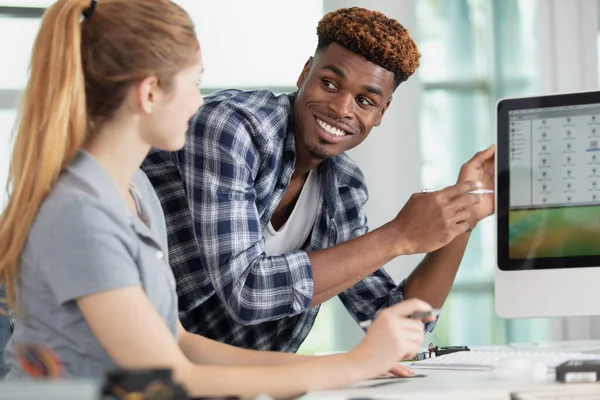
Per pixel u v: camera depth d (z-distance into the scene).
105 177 1.53
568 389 1.43
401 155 5.05
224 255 2.27
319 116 2.44
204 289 2.50
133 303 1.45
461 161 5.29
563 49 5.00
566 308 2.29
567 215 2.32
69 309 1.47
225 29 5.16
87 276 1.43
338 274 2.32
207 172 2.30
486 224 5.22
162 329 1.47
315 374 1.54
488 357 2.04
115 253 1.46
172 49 1.54
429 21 5.30
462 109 5.30
